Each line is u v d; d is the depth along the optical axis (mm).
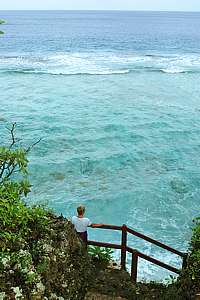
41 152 21797
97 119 28312
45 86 39125
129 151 22297
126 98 35031
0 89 37250
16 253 5641
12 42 88625
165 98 35406
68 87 38906
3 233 5711
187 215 15734
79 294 6398
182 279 7555
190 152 22625
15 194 6254
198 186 18297
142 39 103750
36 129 25594
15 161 6363
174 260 12398
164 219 15414
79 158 20953
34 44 85062
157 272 11445
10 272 5406
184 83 42438
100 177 19078
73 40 96750
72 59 59781
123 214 15734
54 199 16609
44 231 6355
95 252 8562
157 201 16766
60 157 21078
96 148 22688
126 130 26109
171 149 22938
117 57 64250
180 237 14117
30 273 5543
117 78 44281
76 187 17875
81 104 32438
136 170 20000
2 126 25875
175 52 74688
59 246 6383
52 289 5809
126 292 7340
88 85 40094
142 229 14617
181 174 19516
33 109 30391
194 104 33531
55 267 6047
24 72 46406
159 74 47562
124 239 8094
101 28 153375
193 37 113250
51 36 107375
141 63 57281
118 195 17094
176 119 29016
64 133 25078
